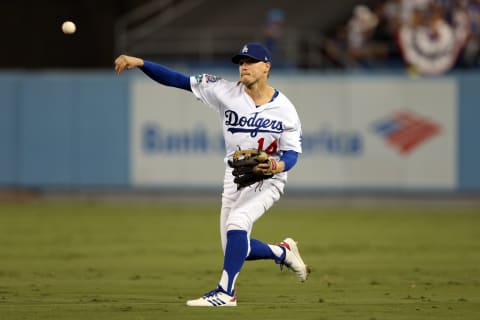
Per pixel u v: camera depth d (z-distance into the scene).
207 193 70.69
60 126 68.50
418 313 25.02
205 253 42.19
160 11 88.25
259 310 25.25
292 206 68.62
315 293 29.70
